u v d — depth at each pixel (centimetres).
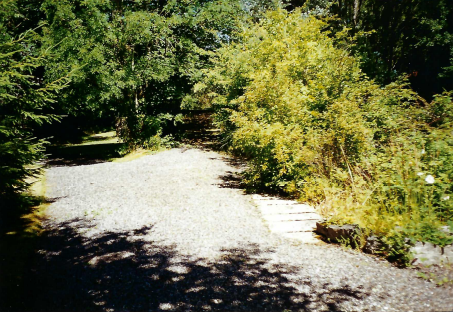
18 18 1149
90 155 1423
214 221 509
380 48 1794
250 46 996
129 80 1066
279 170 632
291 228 468
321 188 555
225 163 997
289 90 663
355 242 385
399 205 396
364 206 422
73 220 534
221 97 1097
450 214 368
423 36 1644
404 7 1692
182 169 926
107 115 1341
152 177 842
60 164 1196
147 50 1215
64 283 329
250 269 349
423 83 1753
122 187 751
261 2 1527
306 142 618
